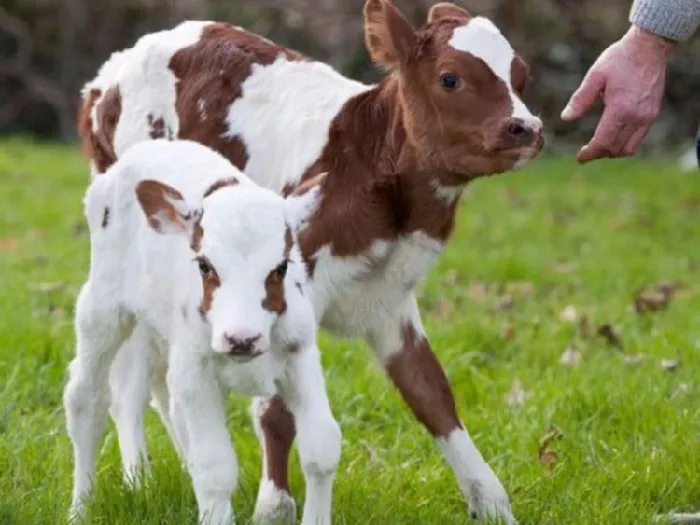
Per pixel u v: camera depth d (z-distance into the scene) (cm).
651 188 2911
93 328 974
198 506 909
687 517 991
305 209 877
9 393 1234
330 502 891
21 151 3312
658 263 2038
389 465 1111
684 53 3606
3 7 3869
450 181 1002
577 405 1237
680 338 1475
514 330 1546
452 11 1030
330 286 1009
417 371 1062
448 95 979
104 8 3875
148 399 1020
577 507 1009
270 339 854
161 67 1118
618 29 3575
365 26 1030
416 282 1039
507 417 1224
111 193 970
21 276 1742
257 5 3728
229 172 939
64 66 3891
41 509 935
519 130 959
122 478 999
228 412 1241
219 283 837
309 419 875
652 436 1175
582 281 1895
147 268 933
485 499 1024
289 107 1065
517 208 2619
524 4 3547
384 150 1012
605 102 995
